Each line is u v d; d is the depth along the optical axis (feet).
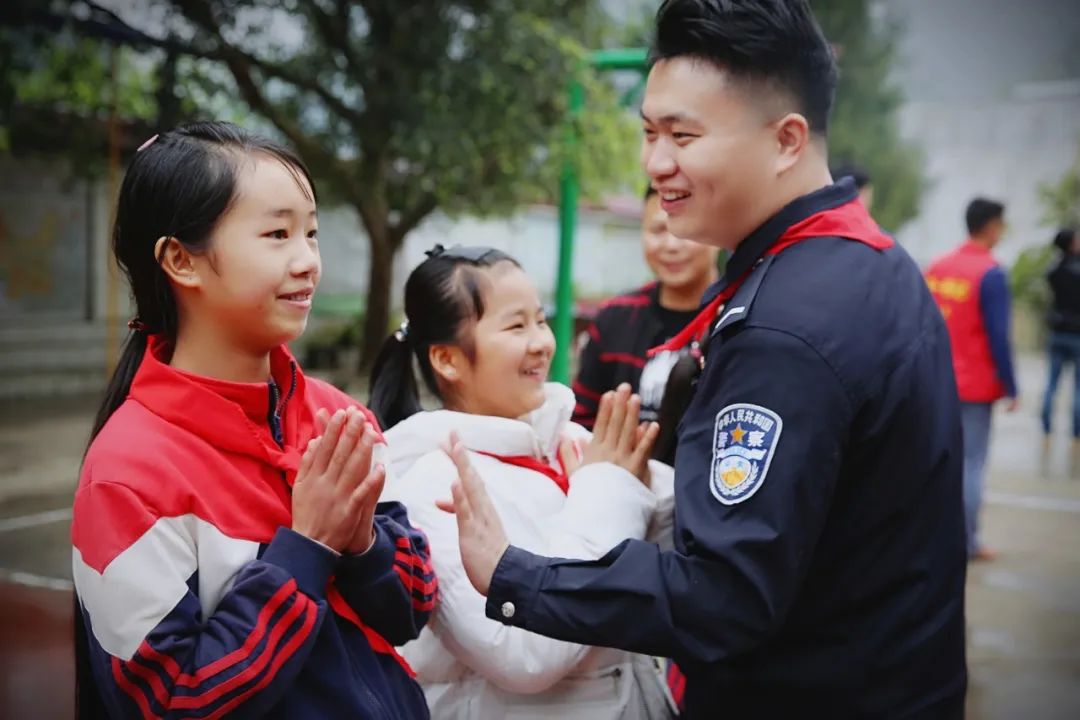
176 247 3.63
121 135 29.81
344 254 45.57
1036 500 19.90
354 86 26.27
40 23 22.38
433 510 4.81
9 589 13.12
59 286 36.73
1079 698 10.37
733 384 4.04
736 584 3.82
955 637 4.38
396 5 23.85
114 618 3.35
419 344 5.40
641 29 32.04
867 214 4.59
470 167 25.13
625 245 63.41
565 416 5.41
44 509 17.66
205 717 3.30
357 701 3.73
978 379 14.70
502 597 4.12
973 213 14.46
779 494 3.82
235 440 3.69
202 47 24.66
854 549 4.20
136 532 3.39
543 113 25.48
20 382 33.14
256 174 3.63
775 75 4.13
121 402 3.91
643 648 3.98
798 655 4.26
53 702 9.57
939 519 4.33
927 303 4.46
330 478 3.66
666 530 5.01
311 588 3.54
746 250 4.44
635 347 8.10
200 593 3.53
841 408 3.94
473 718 4.85
